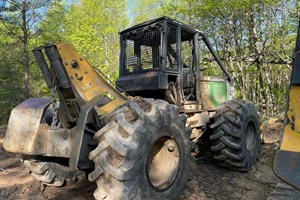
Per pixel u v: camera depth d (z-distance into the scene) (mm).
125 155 2529
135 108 2770
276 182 4055
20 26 15031
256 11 11656
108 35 21672
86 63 2975
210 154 4762
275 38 11219
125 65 4168
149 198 2721
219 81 4836
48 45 2754
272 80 12836
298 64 1816
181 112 3879
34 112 3080
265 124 8789
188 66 4312
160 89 3746
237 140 4184
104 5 22000
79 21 19031
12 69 15320
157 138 2830
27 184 3752
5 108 15508
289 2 11266
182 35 4297
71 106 2881
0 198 3312
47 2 15234
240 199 3543
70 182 3693
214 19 12445
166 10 12609
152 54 3861
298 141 1770
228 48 12461
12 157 5273
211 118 4500
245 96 12484
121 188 2537
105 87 3068
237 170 4336
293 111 1827
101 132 2645
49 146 2967
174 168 3057
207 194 3564
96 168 2596
